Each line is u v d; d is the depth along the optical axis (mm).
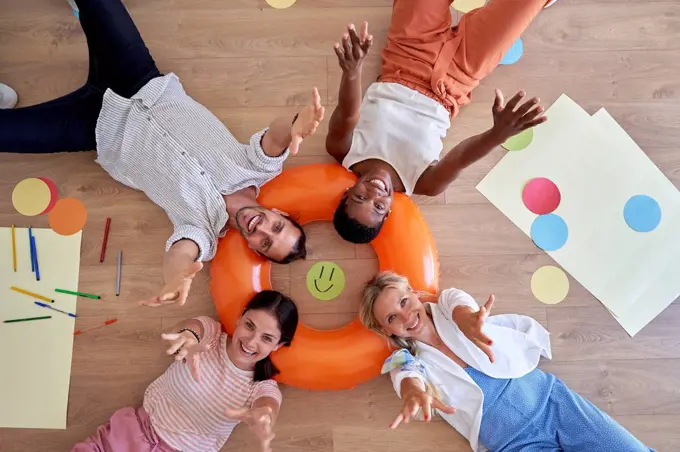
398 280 1418
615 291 1604
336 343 1455
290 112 1664
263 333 1372
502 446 1462
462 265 1616
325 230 1617
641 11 1716
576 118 1670
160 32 1683
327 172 1503
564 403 1446
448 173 1417
